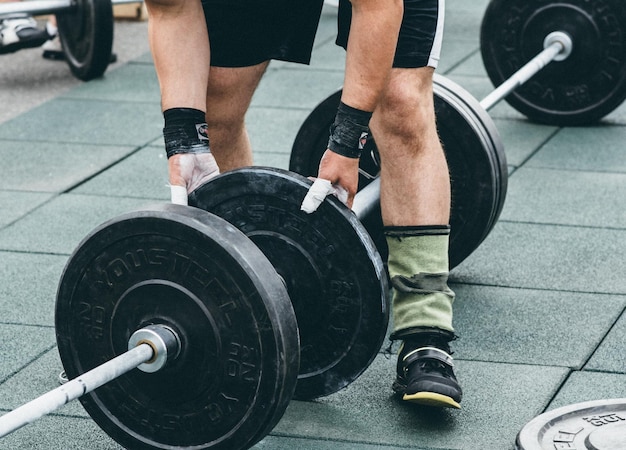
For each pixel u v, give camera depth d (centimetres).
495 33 588
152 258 269
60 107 633
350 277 300
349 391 333
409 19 304
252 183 297
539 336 366
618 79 573
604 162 544
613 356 352
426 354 313
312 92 654
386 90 308
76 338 284
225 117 342
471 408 321
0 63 729
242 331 263
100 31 646
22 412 242
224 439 272
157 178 526
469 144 377
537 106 594
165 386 275
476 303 392
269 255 305
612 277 414
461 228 387
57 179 525
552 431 285
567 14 567
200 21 301
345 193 294
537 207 487
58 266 428
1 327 376
